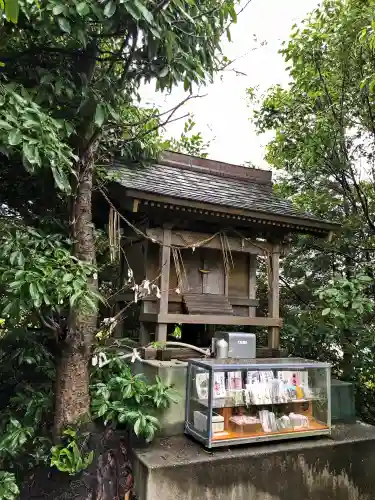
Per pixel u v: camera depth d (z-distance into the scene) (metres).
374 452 4.59
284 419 4.38
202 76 3.99
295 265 8.24
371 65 6.38
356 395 6.21
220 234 5.43
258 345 7.53
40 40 4.26
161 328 4.89
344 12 6.19
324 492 4.20
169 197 4.54
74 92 4.01
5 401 4.55
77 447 3.62
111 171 4.73
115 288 6.39
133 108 5.31
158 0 3.74
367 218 7.05
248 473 3.82
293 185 8.72
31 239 3.68
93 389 4.18
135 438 4.01
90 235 4.13
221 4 4.05
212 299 5.44
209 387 3.95
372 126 6.79
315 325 6.38
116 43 4.96
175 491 3.48
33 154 2.98
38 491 3.81
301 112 7.73
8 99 3.04
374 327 6.37
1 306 3.29
